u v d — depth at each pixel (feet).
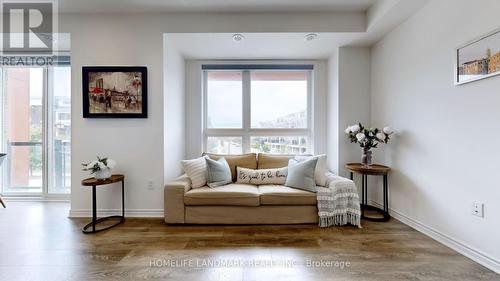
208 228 8.73
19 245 7.40
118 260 6.53
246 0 8.75
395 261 6.42
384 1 8.39
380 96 10.43
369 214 10.14
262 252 6.95
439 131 7.41
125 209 9.86
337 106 11.21
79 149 9.78
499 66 5.60
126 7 9.21
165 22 9.62
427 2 7.72
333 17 9.57
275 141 12.89
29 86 12.59
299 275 5.85
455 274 5.82
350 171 10.41
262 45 10.80
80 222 9.27
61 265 6.29
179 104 11.59
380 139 9.46
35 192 12.61
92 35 9.66
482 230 6.14
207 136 12.86
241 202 8.91
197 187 9.66
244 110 12.76
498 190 5.78
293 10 9.43
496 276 5.71
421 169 8.15
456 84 6.75
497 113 5.76
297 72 12.75
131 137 9.78
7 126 12.66
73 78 9.70
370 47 11.12
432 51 7.64
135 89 9.64
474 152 6.32
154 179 9.83
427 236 7.88
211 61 12.47
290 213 9.02
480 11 6.09
